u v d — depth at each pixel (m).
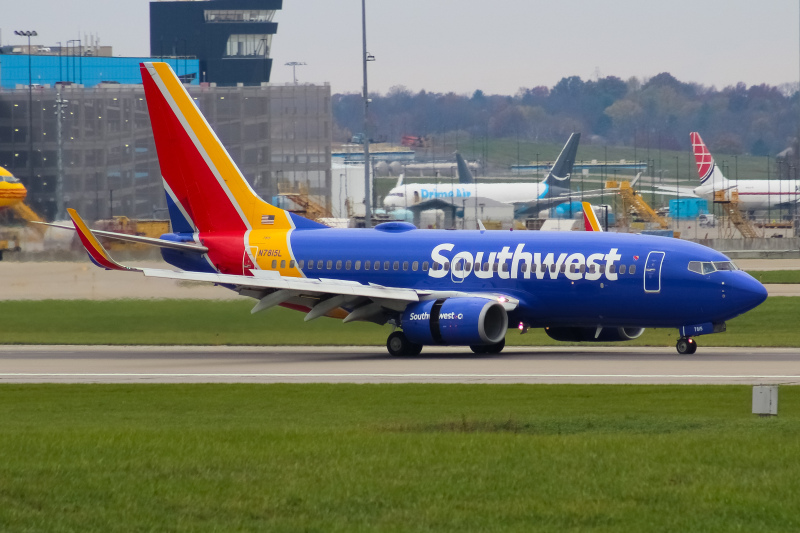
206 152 185.88
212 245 185.12
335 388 120.00
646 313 156.00
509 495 59.09
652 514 54.97
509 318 165.00
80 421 97.50
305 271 178.25
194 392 119.38
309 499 58.56
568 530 52.56
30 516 55.59
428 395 112.31
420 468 65.62
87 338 191.62
